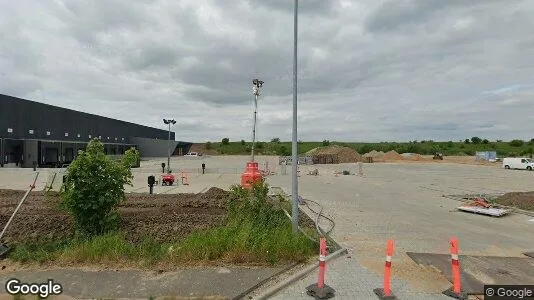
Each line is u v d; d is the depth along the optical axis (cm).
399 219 1380
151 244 923
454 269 651
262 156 9831
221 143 13212
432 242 1039
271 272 734
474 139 12825
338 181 3069
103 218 980
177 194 1889
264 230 920
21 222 1105
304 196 2050
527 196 1828
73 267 757
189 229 1062
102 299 605
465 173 4206
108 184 970
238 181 2903
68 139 5841
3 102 4384
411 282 711
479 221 1359
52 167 4500
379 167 5422
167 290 643
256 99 1986
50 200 1489
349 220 1352
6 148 4403
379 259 866
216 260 794
